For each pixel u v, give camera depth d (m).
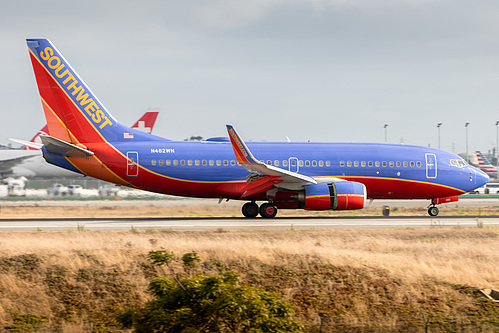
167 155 142.62
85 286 79.31
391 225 127.75
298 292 79.06
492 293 78.19
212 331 55.66
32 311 74.69
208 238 103.88
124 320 58.25
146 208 189.88
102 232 110.19
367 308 75.25
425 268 85.69
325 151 150.88
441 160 157.00
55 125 139.00
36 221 137.12
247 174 144.75
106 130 141.88
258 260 86.06
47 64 138.12
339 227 123.12
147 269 83.25
